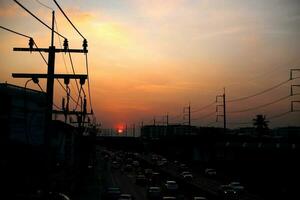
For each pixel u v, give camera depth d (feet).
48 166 66.80
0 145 103.40
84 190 206.59
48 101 69.15
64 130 177.68
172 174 274.77
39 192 93.66
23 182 101.30
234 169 258.57
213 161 306.35
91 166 312.91
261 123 446.19
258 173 223.10
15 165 103.96
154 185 247.70
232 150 267.18
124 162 449.48
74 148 227.81
